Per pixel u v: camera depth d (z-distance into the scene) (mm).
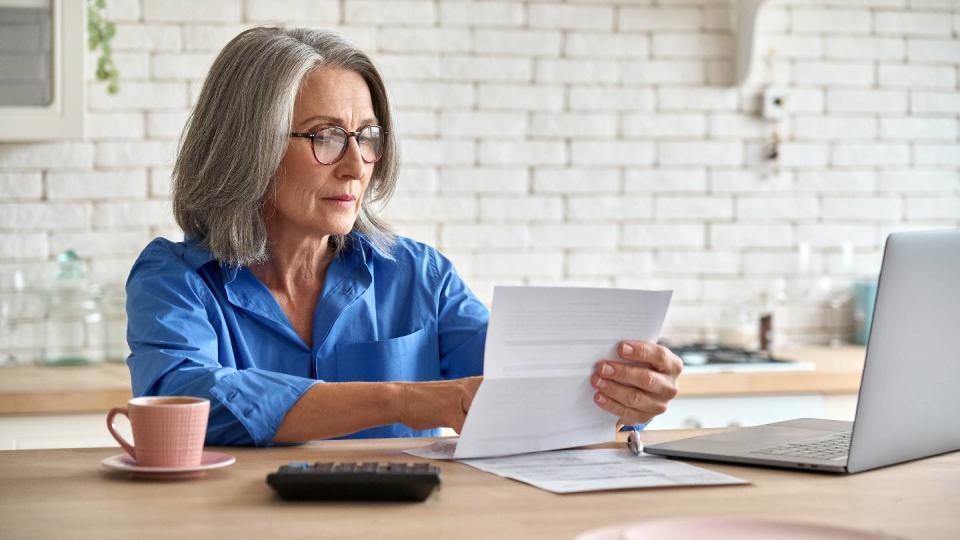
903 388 1433
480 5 3525
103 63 3207
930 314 1447
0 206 3236
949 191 3900
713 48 3695
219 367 1666
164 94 3326
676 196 3693
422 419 1566
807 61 3781
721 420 3139
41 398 2736
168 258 1925
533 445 1540
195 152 1959
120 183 3312
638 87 3650
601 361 1550
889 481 1370
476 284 3559
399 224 3494
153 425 1346
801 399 3189
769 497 1274
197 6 3334
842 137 3812
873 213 3846
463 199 3539
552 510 1197
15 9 2986
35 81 3008
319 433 1582
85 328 3289
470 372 2113
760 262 3770
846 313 3846
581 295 1479
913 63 3854
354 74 1960
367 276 2076
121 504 1216
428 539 1072
